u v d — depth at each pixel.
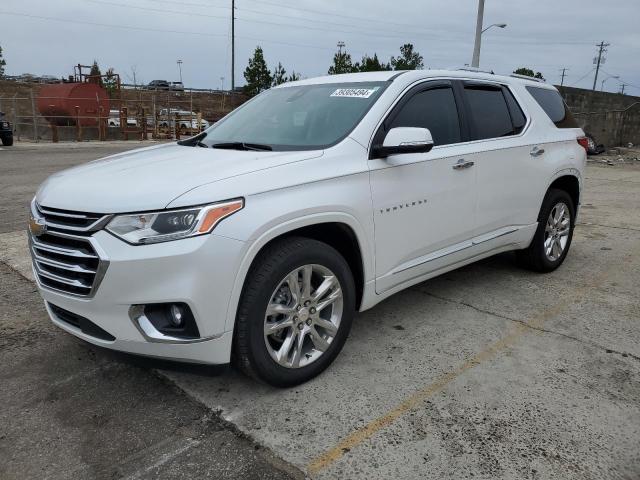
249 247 2.70
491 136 4.34
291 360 3.04
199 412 2.90
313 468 2.47
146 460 2.53
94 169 3.27
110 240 2.61
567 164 5.07
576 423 2.81
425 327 3.97
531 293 4.70
